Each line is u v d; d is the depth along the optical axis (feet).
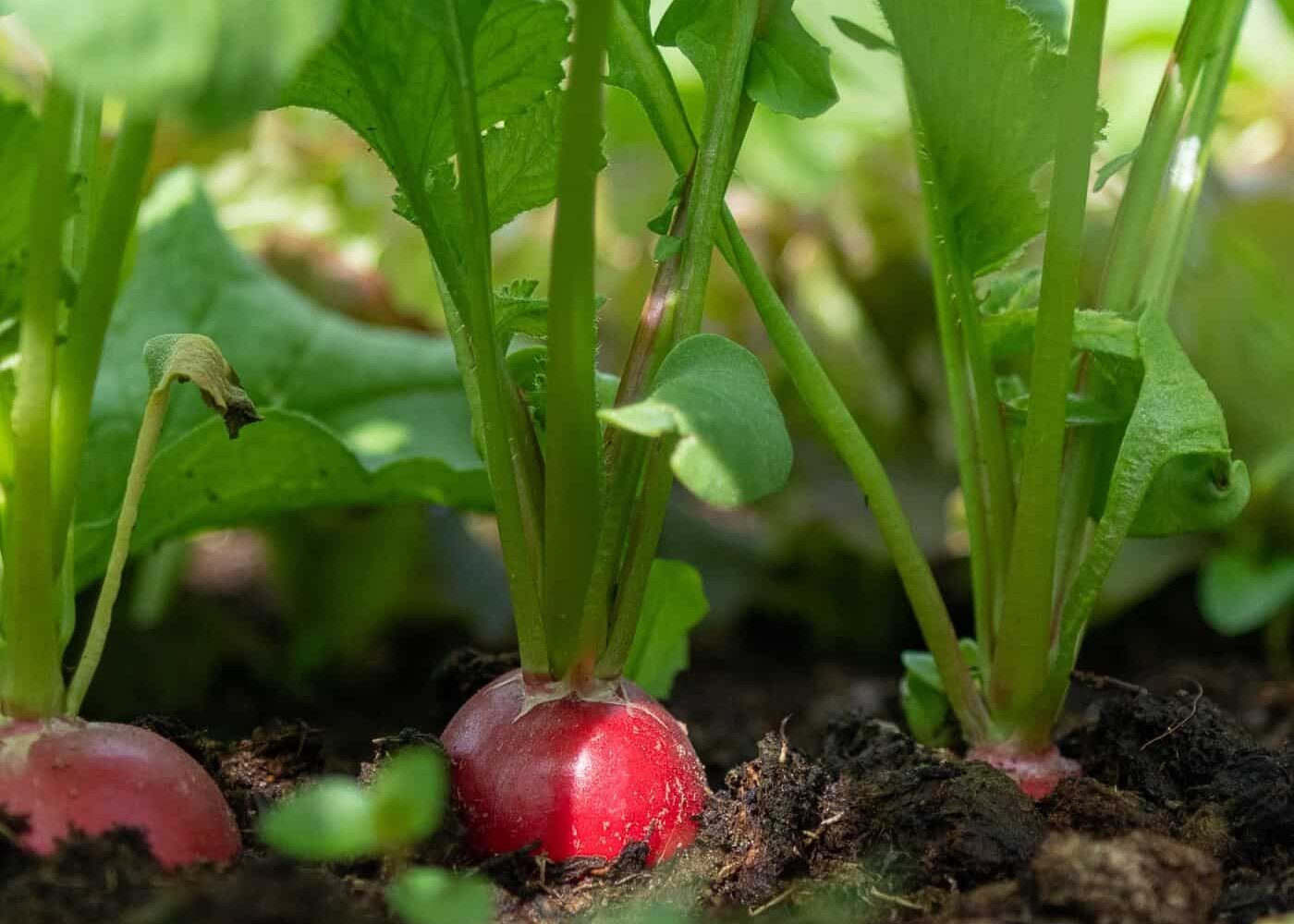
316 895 1.13
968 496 1.36
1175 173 1.35
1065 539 1.35
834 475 2.20
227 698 1.96
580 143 1.17
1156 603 2.26
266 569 2.55
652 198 2.31
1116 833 1.24
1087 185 1.25
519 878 1.21
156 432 1.21
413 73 1.22
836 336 2.19
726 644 2.24
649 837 1.23
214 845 1.18
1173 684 1.90
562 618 1.24
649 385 1.24
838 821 1.26
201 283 1.69
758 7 1.26
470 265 1.22
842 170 2.24
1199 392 1.28
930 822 1.24
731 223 1.30
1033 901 1.17
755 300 1.31
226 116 1.06
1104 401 1.34
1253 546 2.05
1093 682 1.41
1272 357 2.05
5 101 1.17
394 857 1.20
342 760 1.47
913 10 1.27
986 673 1.35
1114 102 2.48
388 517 2.07
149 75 1.06
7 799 1.16
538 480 1.26
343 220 2.15
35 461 1.16
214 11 1.07
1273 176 2.34
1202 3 1.33
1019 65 1.26
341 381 1.72
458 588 2.17
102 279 1.18
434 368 1.77
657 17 2.08
